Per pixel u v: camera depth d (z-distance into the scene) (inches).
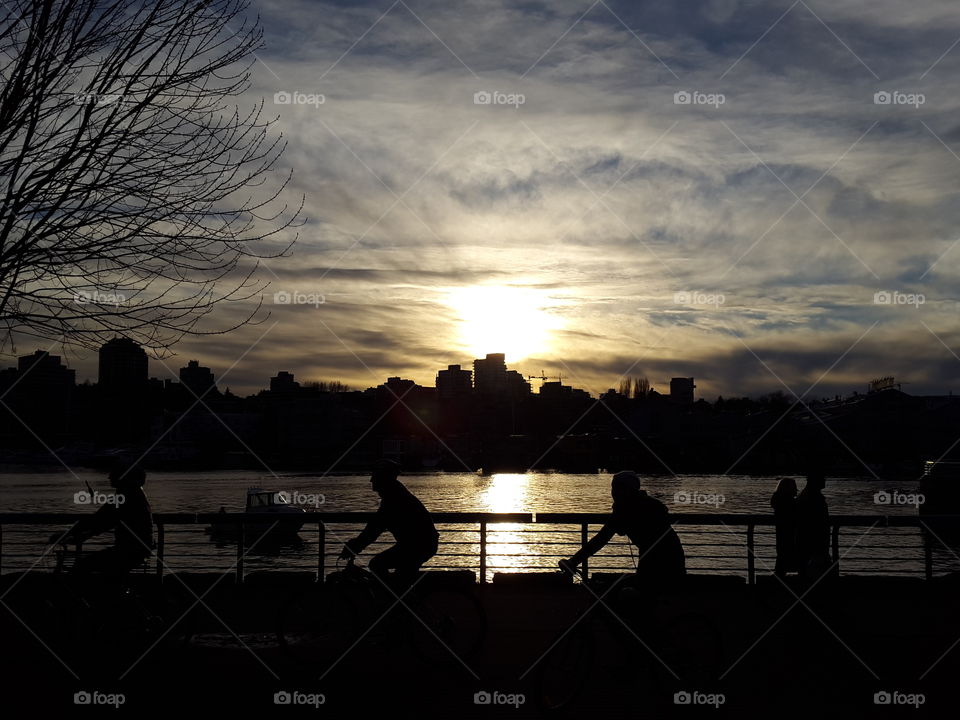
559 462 6264.8
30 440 5615.2
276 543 1298.0
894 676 344.8
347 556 337.7
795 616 398.9
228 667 352.5
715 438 5949.8
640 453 5989.2
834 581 394.9
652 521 301.4
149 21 323.0
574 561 300.7
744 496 4010.8
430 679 335.9
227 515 529.0
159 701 308.3
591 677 339.9
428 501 3853.3
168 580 521.7
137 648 345.7
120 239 316.2
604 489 4803.2
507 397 6948.8
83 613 345.1
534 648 386.6
